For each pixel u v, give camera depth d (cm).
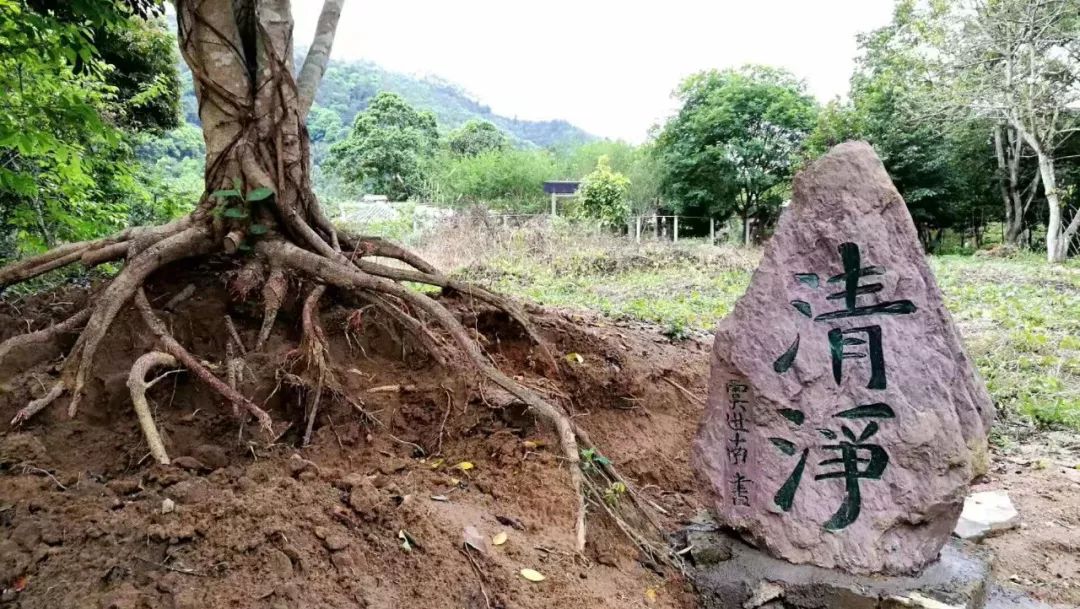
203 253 355
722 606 298
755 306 323
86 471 264
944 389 297
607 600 266
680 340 618
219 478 259
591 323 573
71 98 568
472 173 2291
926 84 1925
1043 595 337
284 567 218
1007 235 2153
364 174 2377
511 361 421
